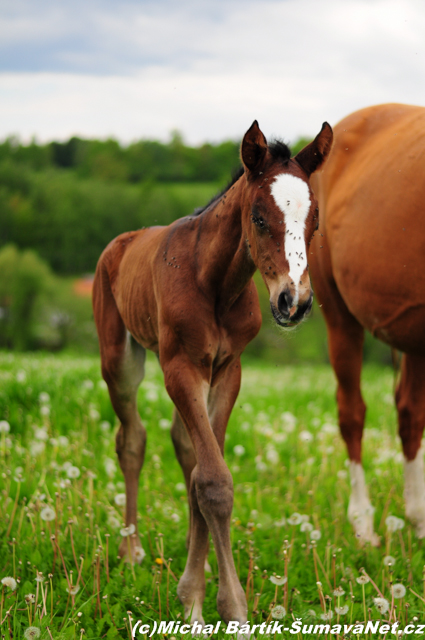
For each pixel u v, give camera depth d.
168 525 3.99
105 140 79.62
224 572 2.70
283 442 5.76
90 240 58.31
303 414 7.13
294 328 2.56
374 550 3.61
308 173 2.81
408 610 2.91
